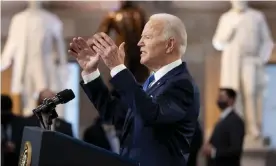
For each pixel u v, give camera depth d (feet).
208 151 62.03
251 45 81.87
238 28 81.87
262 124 87.71
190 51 91.09
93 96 28.55
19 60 83.05
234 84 81.76
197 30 91.15
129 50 74.69
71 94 24.85
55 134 21.01
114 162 21.95
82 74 28.60
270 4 90.79
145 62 26.66
